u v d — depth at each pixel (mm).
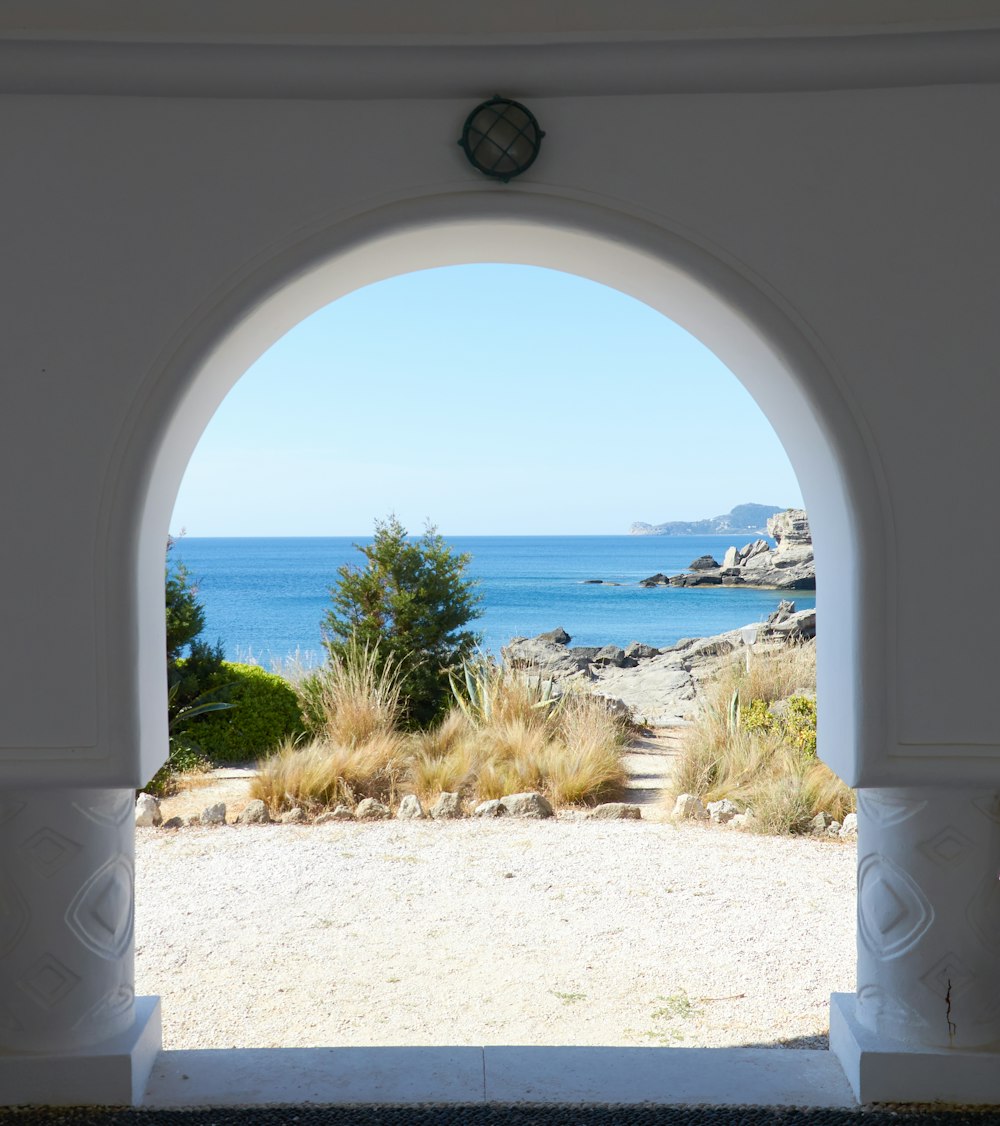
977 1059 2463
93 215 2297
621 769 6781
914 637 2342
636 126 2305
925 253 2309
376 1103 2490
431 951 3898
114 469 2318
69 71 2244
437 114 2307
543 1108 2465
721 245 2314
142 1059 2572
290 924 4207
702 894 4523
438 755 7043
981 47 2234
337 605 9781
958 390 2318
